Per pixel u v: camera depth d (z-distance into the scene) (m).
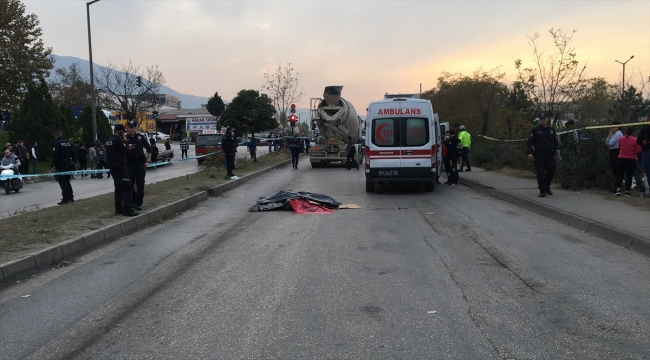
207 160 23.94
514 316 5.10
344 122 28.95
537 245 8.19
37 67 35.00
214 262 7.46
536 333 4.67
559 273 6.59
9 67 34.00
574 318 5.02
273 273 6.77
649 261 7.11
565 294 5.75
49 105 31.69
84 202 12.94
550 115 21.61
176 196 13.91
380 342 4.52
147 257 7.94
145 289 6.25
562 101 22.08
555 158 13.40
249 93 37.72
